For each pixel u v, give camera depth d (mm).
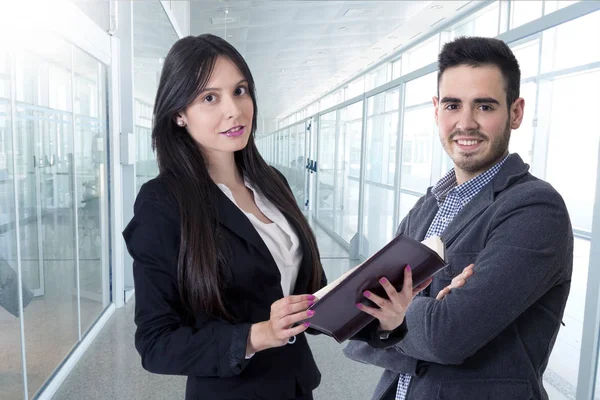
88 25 3240
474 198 1048
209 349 833
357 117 6105
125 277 4602
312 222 8820
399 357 1045
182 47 924
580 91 2344
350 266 5645
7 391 2211
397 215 4398
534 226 909
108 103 3961
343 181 6836
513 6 4125
